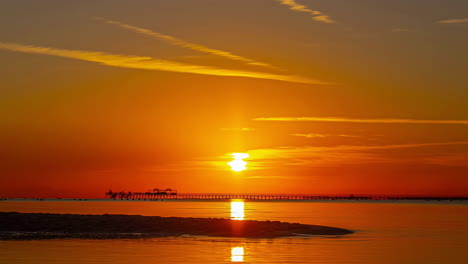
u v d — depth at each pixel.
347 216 106.56
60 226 54.62
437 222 81.19
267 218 97.69
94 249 39.84
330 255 37.66
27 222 55.81
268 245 43.81
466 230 62.66
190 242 45.69
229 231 54.12
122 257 35.72
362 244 45.12
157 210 153.50
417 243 46.34
